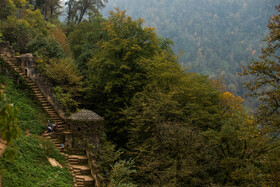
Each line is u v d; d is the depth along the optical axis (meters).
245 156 26.59
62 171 21.98
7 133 5.93
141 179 26.83
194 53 195.25
